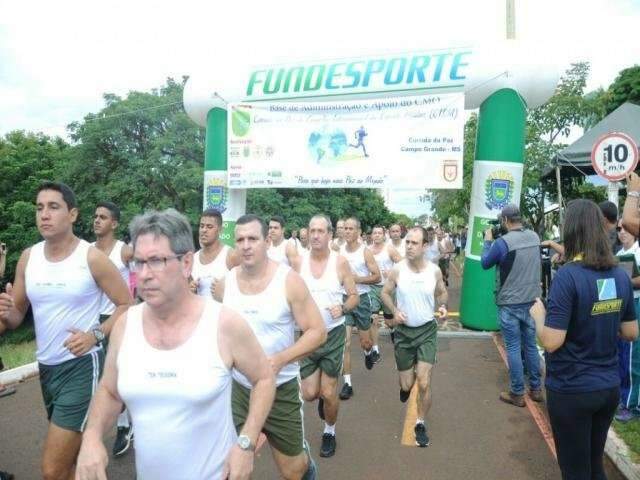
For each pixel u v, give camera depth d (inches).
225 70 398.6
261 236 124.1
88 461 73.7
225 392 78.4
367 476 160.6
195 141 804.0
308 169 374.3
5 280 916.6
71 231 126.0
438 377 258.2
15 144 1068.5
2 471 167.2
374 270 246.1
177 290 76.0
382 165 358.3
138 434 77.1
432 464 168.1
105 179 858.1
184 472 76.6
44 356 125.6
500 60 335.0
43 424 206.4
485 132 346.3
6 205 970.1
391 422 203.5
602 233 111.6
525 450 177.5
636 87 609.6
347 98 365.7
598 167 241.1
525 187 517.7
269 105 381.7
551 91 344.2
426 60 346.9
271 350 125.7
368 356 258.1
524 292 212.8
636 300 184.1
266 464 169.2
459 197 611.2
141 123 826.8
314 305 126.6
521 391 216.5
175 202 816.9
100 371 126.1
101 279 125.5
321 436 191.6
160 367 75.3
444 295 187.0
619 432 176.6
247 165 388.2
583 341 109.1
